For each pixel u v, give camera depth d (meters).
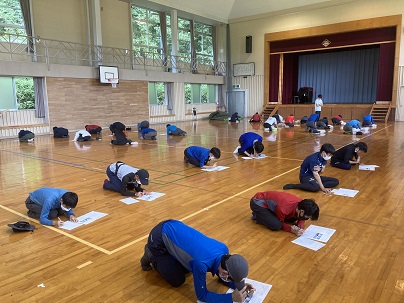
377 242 3.26
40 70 12.80
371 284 2.54
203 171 6.34
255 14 20.83
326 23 18.58
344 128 11.88
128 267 2.86
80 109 14.32
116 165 5.07
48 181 5.79
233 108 22.61
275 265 2.85
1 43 12.30
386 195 4.68
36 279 2.68
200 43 21.53
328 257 2.97
